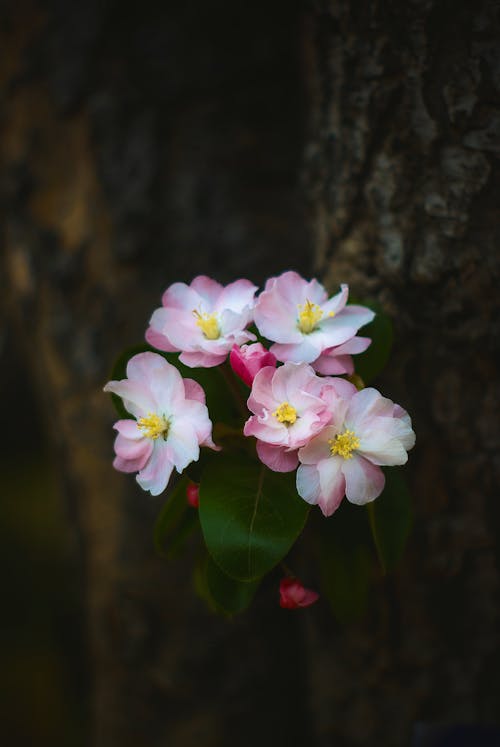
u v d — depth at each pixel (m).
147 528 0.67
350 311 0.50
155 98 0.64
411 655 0.62
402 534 0.50
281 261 0.66
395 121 0.55
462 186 0.54
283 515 0.48
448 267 0.55
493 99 0.53
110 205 0.65
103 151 0.65
